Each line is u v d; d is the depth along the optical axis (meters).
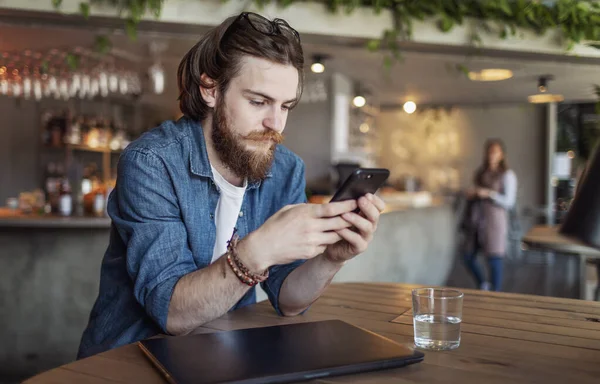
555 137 8.04
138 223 1.14
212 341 0.92
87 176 6.25
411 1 3.36
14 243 3.28
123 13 3.01
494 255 4.97
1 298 3.27
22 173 6.64
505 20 3.53
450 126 8.54
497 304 1.29
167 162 1.18
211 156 1.26
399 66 5.39
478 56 3.87
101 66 4.59
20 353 3.27
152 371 0.82
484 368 0.83
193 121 1.28
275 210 1.44
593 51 3.67
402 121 8.79
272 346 0.88
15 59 4.41
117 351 0.91
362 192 1.03
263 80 1.13
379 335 0.96
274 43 1.13
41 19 3.16
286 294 1.18
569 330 1.06
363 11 3.37
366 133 7.55
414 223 4.90
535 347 0.95
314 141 6.19
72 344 3.29
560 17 3.42
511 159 8.24
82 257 3.30
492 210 4.97
